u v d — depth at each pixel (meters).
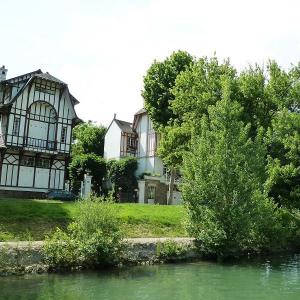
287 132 31.03
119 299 13.49
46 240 17.58
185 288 15.43
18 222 20.36
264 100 33.62
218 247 22.36
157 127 43.56
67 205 24.12
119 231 18.92
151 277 17.00
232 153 23.92
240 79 34.41
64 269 17.02
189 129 34.84
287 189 31.20
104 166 53.91
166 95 42.94
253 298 14.43
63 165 44.75
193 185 23.94
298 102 33.47
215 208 23.08
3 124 41.56
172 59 44.03
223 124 24.77
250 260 23.05
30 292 13.67
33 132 42.53
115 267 18.47
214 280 17.08
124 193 52.50
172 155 36.31
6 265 15.81
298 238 29.58
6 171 40.97
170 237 23.72
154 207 29.08
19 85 42.69
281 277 18.20
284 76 33.91
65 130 44.34
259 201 24.38
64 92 44.25
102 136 68.81
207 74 36.38
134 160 54.03
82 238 18.05
